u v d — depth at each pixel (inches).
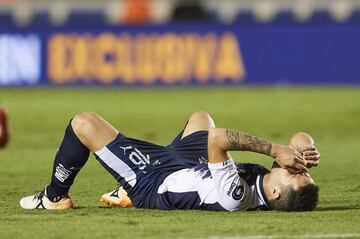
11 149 1521.9
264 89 2982.3
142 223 782.5
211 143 807.7
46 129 1924.2
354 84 3009.4
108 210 860.0
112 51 3061.0
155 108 2417.6
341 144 1566.2
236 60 3036.4
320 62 3016.7
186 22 3154.5
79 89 3061.0
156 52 3043.8
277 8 3501.5
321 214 821.2
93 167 1250.0
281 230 746.8
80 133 844.0
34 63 3083.2
